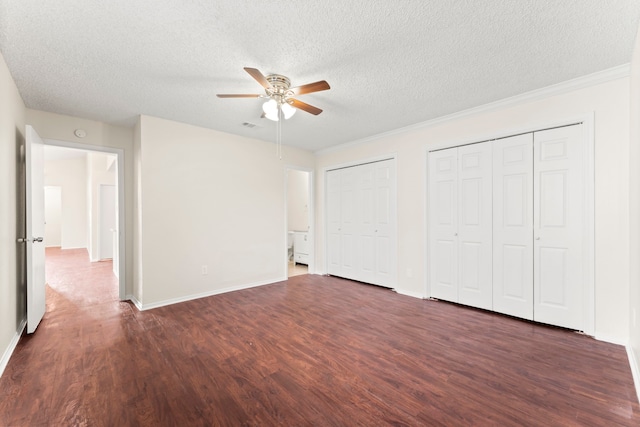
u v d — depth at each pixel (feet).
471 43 6.75
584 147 8.63
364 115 11.46
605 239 8.25
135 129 12.14
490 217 10.69
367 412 5.32
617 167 8.05
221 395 5.82
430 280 12.49
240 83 8.65
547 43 6.74
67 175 29.30
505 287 10.34
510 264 10.21
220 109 10.68
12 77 8.04
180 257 12.19
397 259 13.58
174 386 6.10
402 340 8.32
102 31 6.22
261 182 15.08
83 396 5.75
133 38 6.48
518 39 6.59
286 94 8.28
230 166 13.85
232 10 5.65
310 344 8.08
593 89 8.43
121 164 12.32
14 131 8.34
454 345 7.99
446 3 5.48
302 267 20.71
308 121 12.16
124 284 12.34
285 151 16.29
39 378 6.35
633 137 6.99
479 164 10.98
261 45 6.81
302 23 6.06
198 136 12.76
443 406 5.47
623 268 7.95
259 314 10.54
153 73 8.02
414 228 12.94
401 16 5.85
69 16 5.71
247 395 5.82
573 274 8.89
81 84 8.59
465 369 6.75
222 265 13.53
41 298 9.73
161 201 11.69
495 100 10.06
